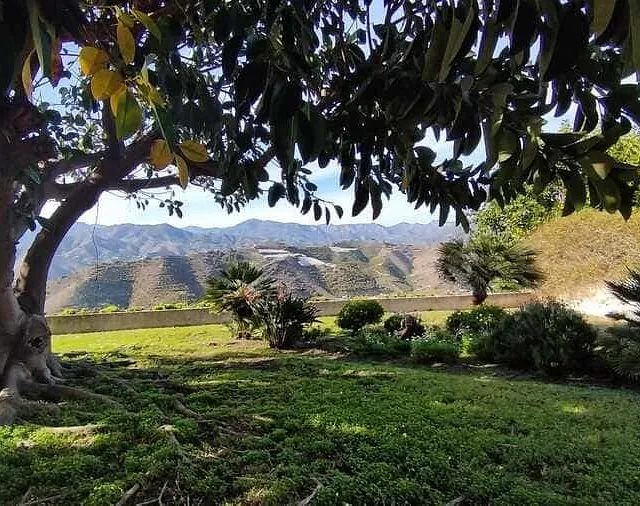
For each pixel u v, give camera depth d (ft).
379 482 7.46
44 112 7.97
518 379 18.06
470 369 19.83
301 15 3.86
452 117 3.83
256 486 7.19
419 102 4.04
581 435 10.50
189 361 20.39
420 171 6.21
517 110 3.55
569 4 2.47
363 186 5.49
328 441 9.12
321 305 38.88
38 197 10.38
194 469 7.55
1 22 2.20
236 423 10.09
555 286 39.40
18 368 11.34
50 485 6.92
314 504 6.75
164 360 20.58
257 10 3.58
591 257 38.06
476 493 7.45
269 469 7.84
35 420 9.65
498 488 7.64
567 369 18.38
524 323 20.12
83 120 14.67
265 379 15.08
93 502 6.46
